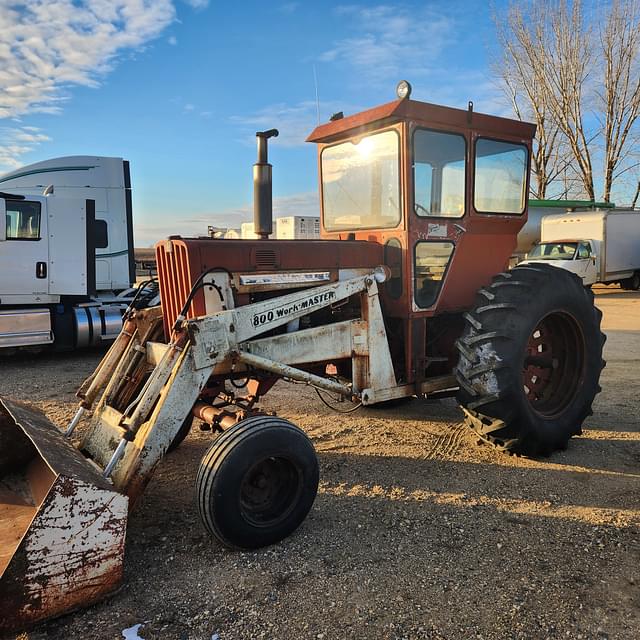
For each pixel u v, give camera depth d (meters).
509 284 3.89
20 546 2.18
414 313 4.02
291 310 3.42
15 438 3.24
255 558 2.78
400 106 3.71
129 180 9.90
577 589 2.51
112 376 3.64
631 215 17.78
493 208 4.40
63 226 8.26
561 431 4.04
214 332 3.04
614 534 2.98
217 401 5.13
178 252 3.36
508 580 2.58
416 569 2.67
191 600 2.44
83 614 2.34
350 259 3.87
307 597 2.46
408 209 3.87
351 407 5.44
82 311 8.52
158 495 3.51
